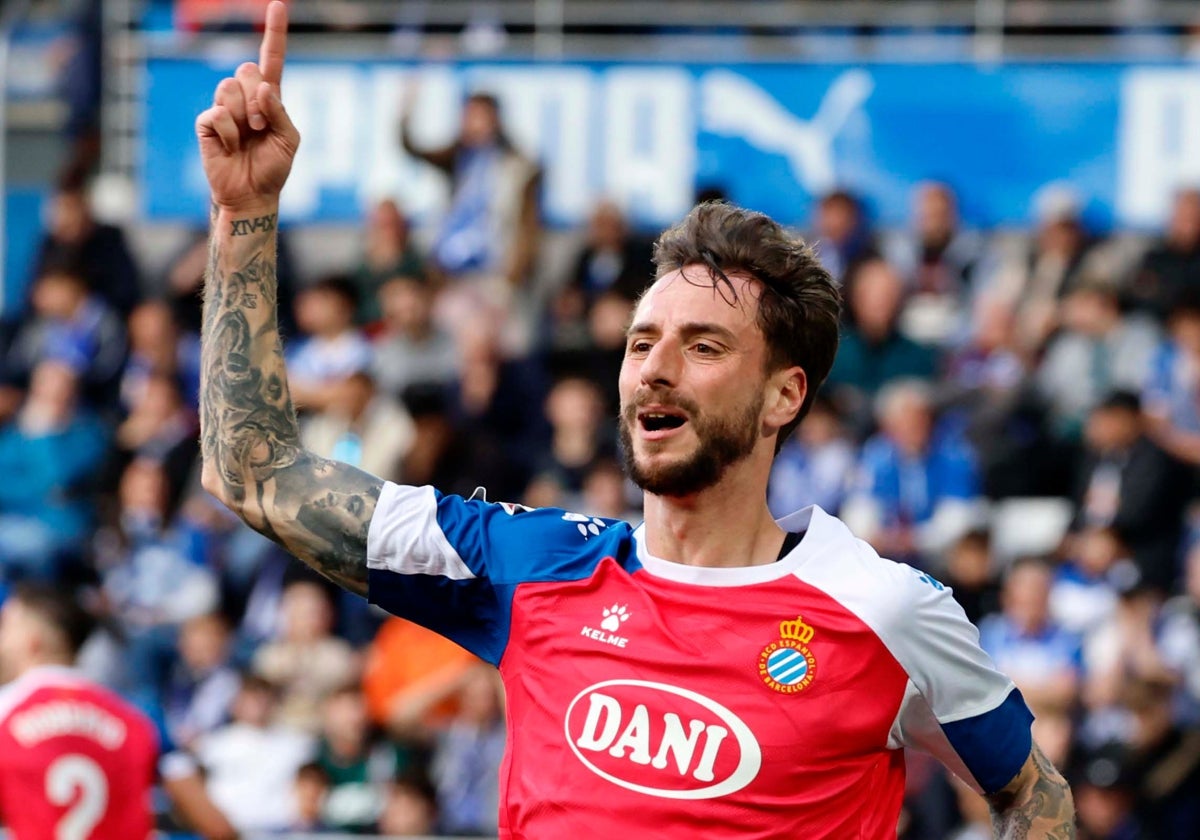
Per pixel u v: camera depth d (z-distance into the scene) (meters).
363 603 26.69
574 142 33.25
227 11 35.38
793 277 9.20
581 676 8.82
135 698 25.38
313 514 9.29
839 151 32.59
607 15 34.34
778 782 8.56
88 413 32.06
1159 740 23.34
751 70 32.78
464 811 23.48
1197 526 27.31
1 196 37.59
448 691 24.36
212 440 9.34
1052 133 32.12
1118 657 24.33
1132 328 30.03
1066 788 9.48
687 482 8.89
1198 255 30.78
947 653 8.93
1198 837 23.08
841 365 30.25
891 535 27.23
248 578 28.48
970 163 32.28
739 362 8.97
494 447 28.98
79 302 33.81
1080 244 31.33
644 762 8.58
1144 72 31.88
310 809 23.81
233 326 9.30
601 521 9.43
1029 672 24.69
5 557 29.59
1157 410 28.94
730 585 8.89
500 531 9.30
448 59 33.53
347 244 34.19
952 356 30.31
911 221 32.38
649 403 8.92
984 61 32.22
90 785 17.33
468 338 30.36
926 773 23.09
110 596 28.62
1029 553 26.44
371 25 34.72
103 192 36.50
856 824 8.79
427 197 33.56
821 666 8.70
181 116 34.53
